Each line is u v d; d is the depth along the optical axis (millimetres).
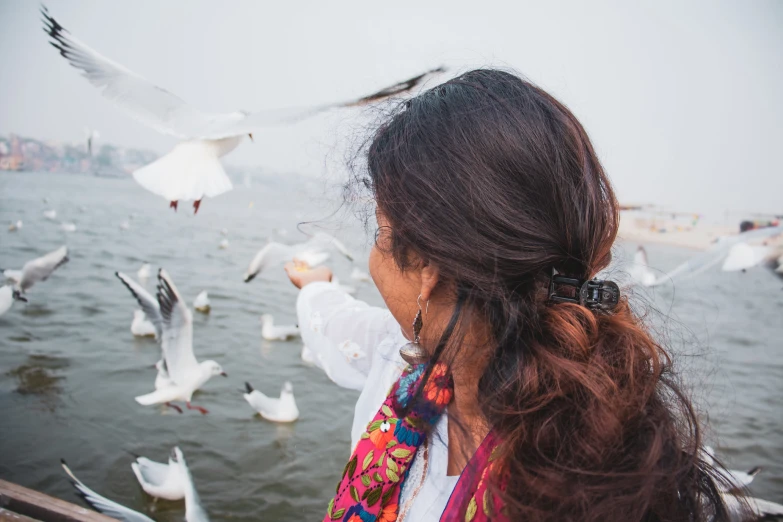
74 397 2590
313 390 2746
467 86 591
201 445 2428
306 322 1044
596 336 557
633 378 546
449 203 542
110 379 2723
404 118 600
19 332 2850
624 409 527
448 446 646
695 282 2613
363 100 761
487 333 574
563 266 574
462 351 582
